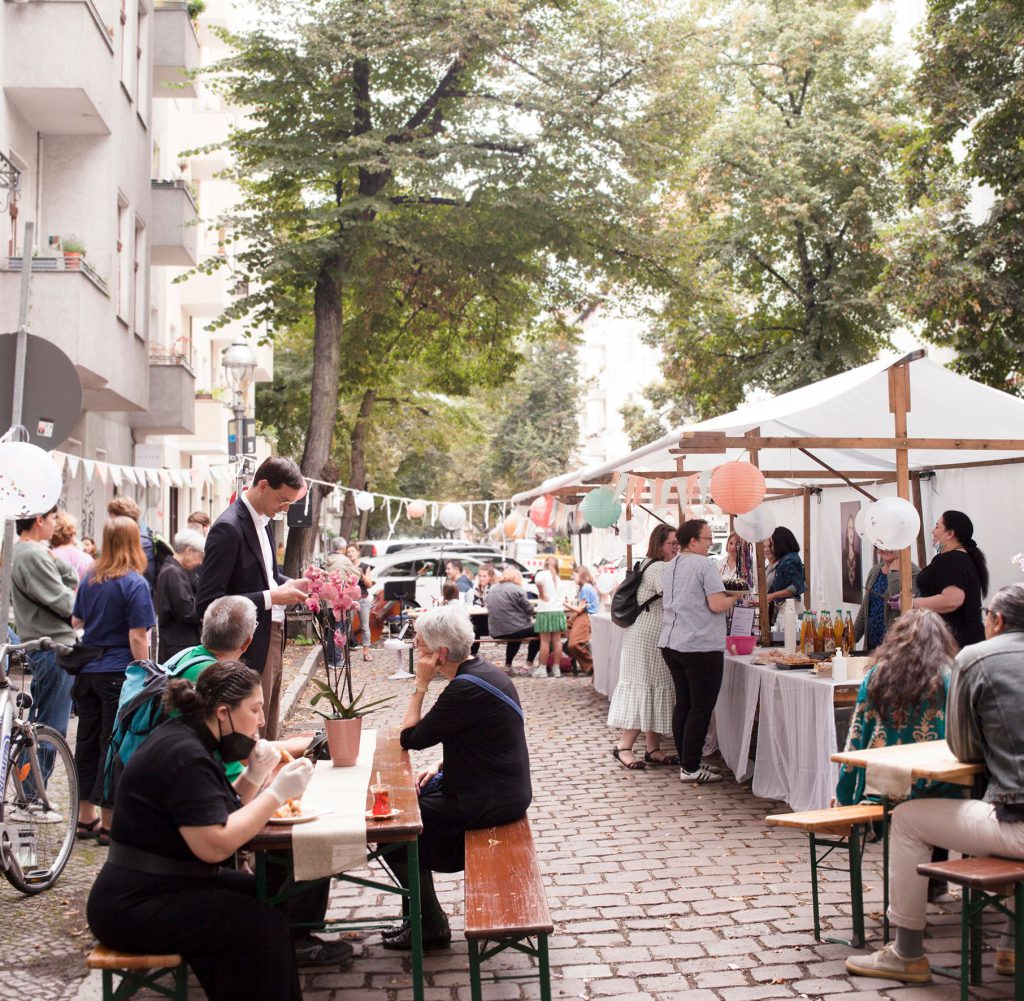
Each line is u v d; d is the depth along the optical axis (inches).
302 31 816.9
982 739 186.9
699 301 979.9
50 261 549.6
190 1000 184.4
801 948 208.1
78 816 270.8
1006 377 680.4
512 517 868.6
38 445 247.0
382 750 229.9
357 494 1083.3
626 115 876.0
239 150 879.1
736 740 361.1
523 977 187.3
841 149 975.0
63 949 202.8
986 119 669.9
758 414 344.2
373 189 873.5
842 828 214.5
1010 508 458.6
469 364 1219.2
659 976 195.6
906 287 704.4
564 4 873.5
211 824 149.2
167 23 834.2
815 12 998.4
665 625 362.6
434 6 816.9
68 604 285.3
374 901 244.8
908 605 309.9
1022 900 171.6
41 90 555.5
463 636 217.2
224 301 1136.8
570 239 896.3
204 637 191.8
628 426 1761.8
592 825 304.8
